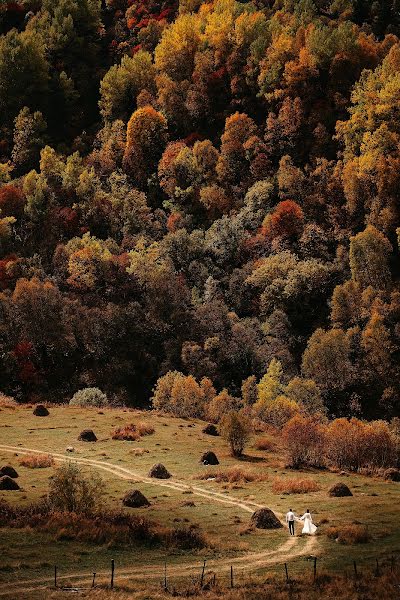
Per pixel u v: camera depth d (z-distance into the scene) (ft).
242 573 129.18
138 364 444.96
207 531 156.97
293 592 118.52
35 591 114.42
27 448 235.40
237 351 430.61
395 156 511.81
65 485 163.43
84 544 142.61
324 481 206.69
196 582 122.93
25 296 452.35
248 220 555.28
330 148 573.74
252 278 488.85
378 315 412.57
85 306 470.80
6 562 128.06
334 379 398.42
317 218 537.65
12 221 574.97
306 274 468.34
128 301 492.95
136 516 161.27
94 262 508.12
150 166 647.15
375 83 554.46
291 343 444.96
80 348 449.48
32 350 440.04
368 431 234.79
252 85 646.33
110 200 599.57
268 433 280.92
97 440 248.52
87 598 111.65
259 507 177.78
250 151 595.88
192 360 424.46
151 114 651.66
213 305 467.93
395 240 484.33
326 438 234.99
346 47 603.67
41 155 647.56
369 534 148.97
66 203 613.52
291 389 360.07
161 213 598.34
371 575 125.80
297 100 583.17
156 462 223.51
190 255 536.83
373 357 401.49
